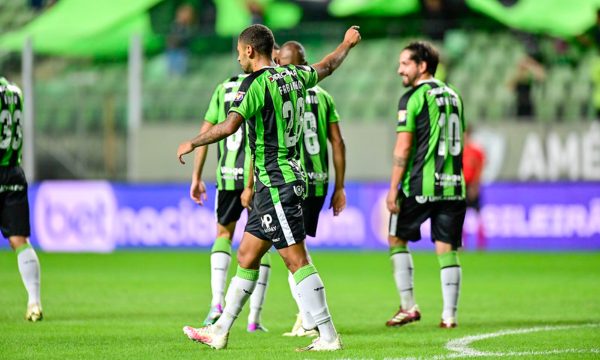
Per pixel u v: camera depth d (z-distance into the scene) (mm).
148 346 22578
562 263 51344
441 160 27062
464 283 41281
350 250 59938
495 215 59750
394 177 27078
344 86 72250
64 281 41969
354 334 25297
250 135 20688
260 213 20656
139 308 32000
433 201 27016
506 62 73375
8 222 27906
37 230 62094
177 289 38812
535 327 26750
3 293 36000
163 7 79125
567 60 70562
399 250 27562
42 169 68125
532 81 68562
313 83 21719
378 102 70125
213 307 26094
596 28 72375
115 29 78062
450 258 27094
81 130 68438
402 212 27344
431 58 27375
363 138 63000
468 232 59531
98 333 25172
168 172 64438
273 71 20594
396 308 32531
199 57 74500
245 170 26422
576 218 58812
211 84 72500
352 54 75312
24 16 81438
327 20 78938
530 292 37531
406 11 76938
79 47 76625
